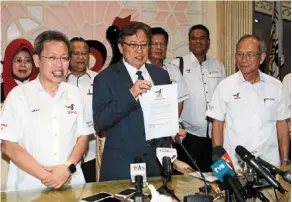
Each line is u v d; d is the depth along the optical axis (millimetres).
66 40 2002
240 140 2541
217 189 1777
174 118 2074
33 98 2020
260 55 2473
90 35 4004
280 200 1699
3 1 3670
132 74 2221
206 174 2092
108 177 2189
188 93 3455
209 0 4367
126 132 2172
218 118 2631
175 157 2000
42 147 2002
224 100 2602
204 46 3611
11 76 3086
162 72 2365
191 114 3574
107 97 2168
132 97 2070
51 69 1955
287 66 4266
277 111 2590
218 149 1692
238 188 1469
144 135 2156
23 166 1909
